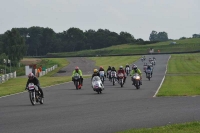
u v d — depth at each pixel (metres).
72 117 35.78
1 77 117.00
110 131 27.88
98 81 66.12
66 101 53.00
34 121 33.75
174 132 25.55
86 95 62.72
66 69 194.25
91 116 36.12
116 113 37.84
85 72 166.25
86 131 28.14
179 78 110.62
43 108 44.56
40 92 50.16
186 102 46.84
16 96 64.69
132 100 51.44
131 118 34.09
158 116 34.94
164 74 134.00
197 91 64.94
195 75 126.44
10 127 30.73
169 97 54.75
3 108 45.91
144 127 29.16
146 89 72.88
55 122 32.84
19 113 40.16
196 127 27.22
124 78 82.62
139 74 76.38
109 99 54.12
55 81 108.06
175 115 35.31
